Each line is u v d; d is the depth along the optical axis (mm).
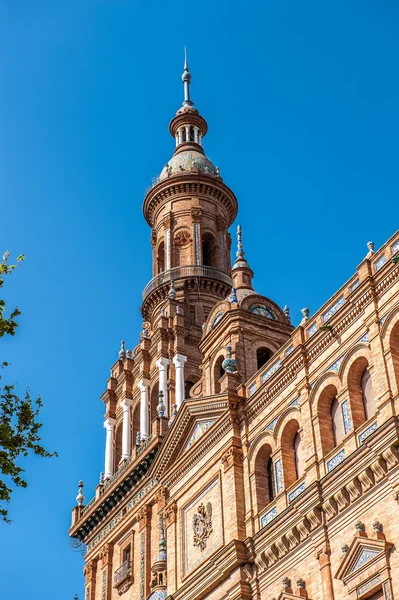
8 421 31734
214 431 46969
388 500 35406
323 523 38125
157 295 69062
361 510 36562
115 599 55875
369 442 36281
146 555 53781
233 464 44844
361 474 36562
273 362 45375
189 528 47031
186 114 81188
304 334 43562
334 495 37688
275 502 41812
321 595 37125
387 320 38281
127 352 66750
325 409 41062
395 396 36625
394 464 35344
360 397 39625
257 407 45250
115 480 58719
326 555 37438
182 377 61000
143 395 62438
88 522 61156
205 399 48125
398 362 37500
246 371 52969
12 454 31297
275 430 43438
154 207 75750
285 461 42469
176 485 49250
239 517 43312
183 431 49312
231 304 55750
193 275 68750
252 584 41250
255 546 41594
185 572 46156
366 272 40312
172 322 64062
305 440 41062
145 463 56156
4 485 30875
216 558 43062
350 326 40625
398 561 34062
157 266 73000
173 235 72750
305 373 42406
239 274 59125
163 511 53250
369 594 34969
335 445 40125
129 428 62875
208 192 74938
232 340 54219
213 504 45688
